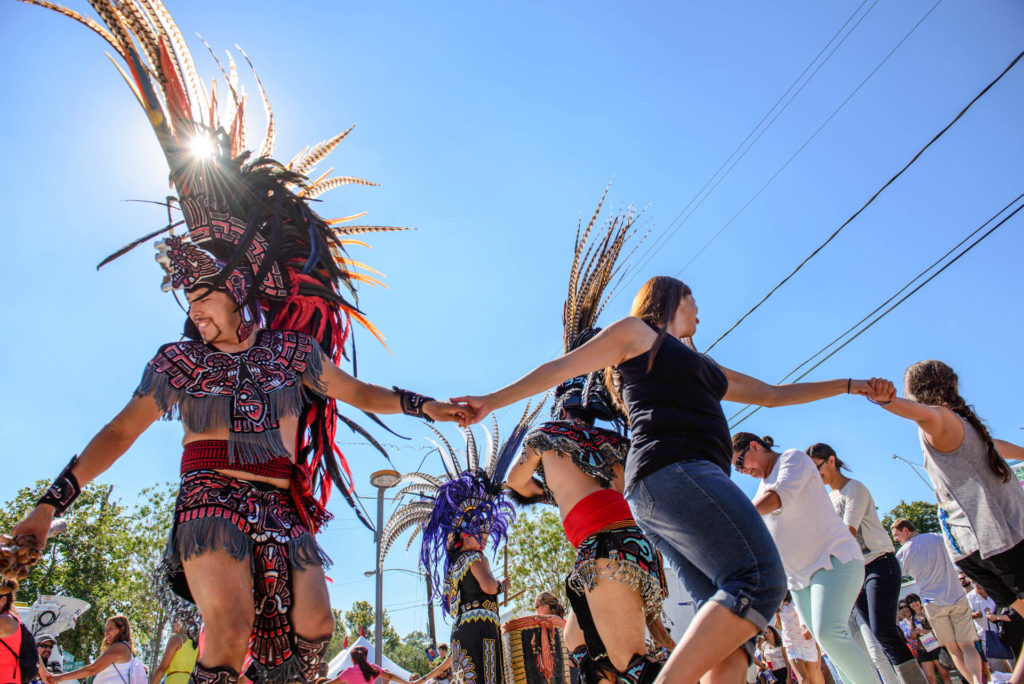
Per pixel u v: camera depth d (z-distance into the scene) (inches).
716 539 85.3
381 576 525.3
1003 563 131.8
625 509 125.0
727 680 84.7
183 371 99.4
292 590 96.3
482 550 183.3
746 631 79.7
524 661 184.9
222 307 105.0
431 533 186.9
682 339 118.5
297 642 95.1
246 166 126.5
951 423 136.9
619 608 118.0
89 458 95.7
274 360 106.8
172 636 225.1
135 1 123.9
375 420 118.9
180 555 91.8
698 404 98.1
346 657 319.9
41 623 360.8
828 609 154.0
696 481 89.0
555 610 272.8
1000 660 306.8
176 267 104.0
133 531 753.6
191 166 121.0
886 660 184.1
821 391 130.3
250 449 97.4
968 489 136.0
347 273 142.4
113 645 255.3
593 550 121.2
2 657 183.6
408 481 276.5
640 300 113.3
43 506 92.0
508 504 193.3
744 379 126.6
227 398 98.8
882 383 131.6
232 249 117.8
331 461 117.6
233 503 94.3
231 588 89.8
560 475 131.7
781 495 162.7
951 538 143.9
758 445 192.7
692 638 79.0
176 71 124.9
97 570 755.4
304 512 104.0
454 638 171.6
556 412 146.3
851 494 196.2
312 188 150.5
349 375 114.0
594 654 128.8
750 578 81.9
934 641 315.6
